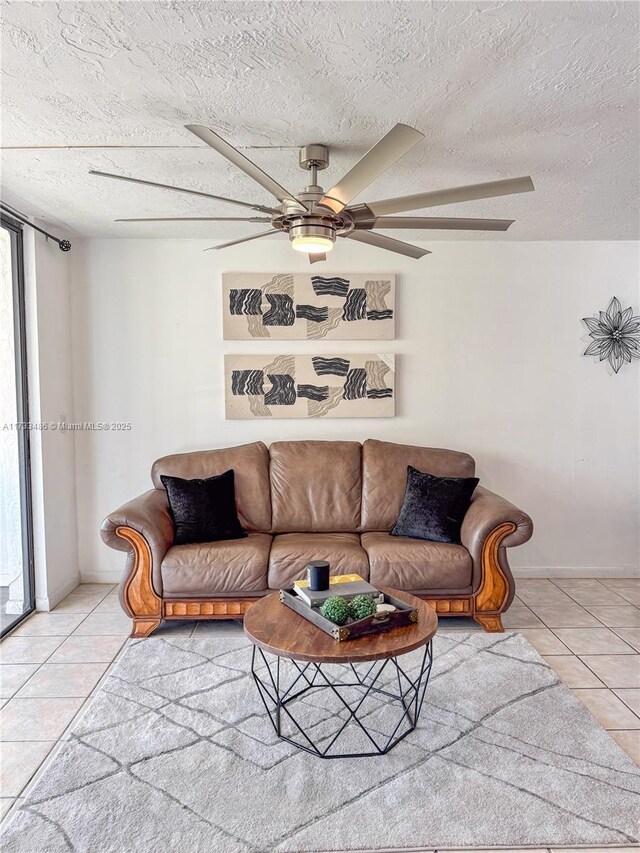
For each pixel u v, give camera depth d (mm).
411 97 2014
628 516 4172
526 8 1541
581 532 4176
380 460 3807
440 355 4086
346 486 3758
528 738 2207
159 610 3156
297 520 3713
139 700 2471
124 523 3082
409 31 1645
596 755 2107
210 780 1969
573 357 4105
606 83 1913
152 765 2045
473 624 3322
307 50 1739
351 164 2602
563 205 3229
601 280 4062
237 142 2375
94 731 2244
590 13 1559
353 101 2043
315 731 2246
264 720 2322
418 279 4055
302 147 2420
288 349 4051
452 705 2434
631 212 3365
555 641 3102
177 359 4055
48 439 3619
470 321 4078
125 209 3324
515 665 2781
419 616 2277
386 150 1764
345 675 2693
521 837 1732
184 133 2312
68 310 3963
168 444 4094
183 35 1660
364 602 2182
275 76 1884
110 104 2070
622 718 2373
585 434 4145
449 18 1584
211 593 3156
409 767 2035
